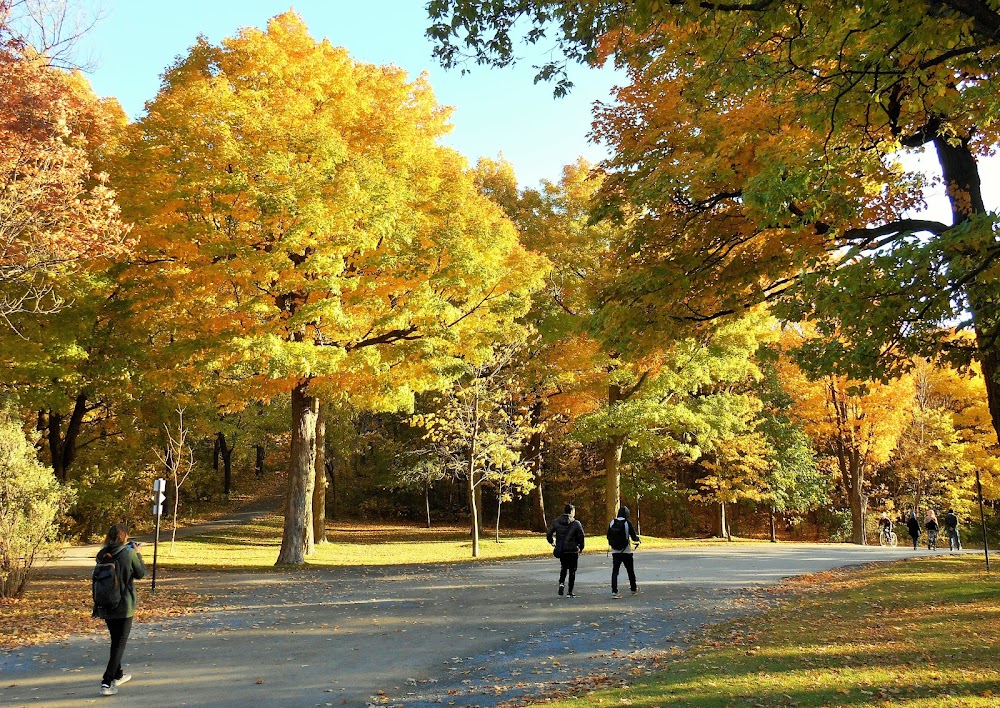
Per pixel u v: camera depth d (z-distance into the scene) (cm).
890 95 845
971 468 3491
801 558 2106
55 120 1223
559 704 645
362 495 4891
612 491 3078
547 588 1469
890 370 780
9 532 1336
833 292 762
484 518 4775
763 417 3869
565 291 2964
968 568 1600
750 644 884
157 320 2075
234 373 2084
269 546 2895
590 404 3262
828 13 680
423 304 1833
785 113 902
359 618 1141
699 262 1099
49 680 786
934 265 714
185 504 4481
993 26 616
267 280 1731
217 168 1716
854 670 725
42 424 3072
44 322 1942
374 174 1758
